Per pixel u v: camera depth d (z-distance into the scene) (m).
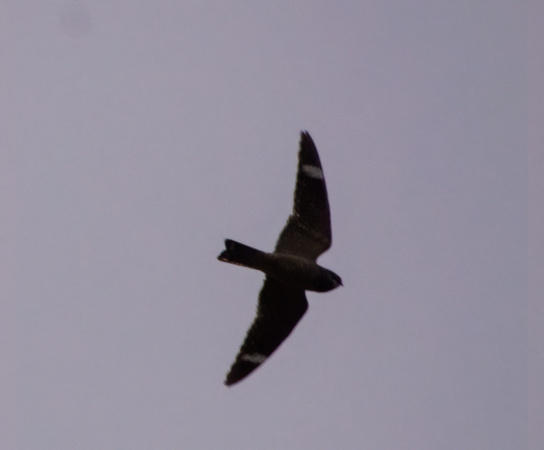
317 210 18.53
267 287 18.33
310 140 18.88
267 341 18.17
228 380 17.77
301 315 18.36
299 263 17.39
